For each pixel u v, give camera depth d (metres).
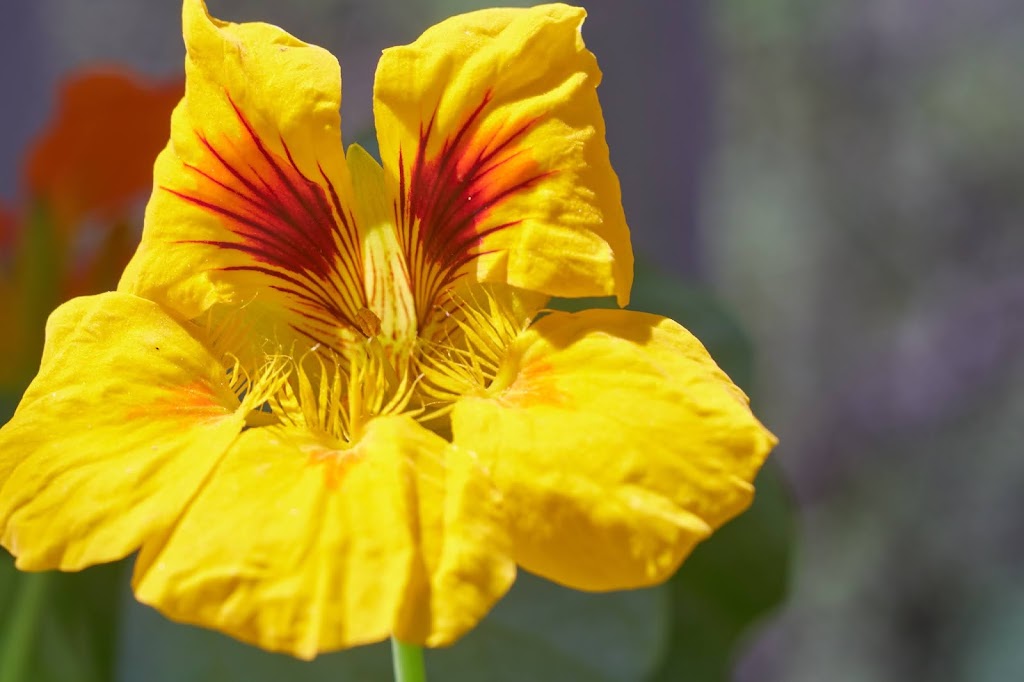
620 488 0.18
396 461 0.19
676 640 0.28
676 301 0.27
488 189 0.20
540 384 0.19
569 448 0.19
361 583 0.18
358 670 0.27
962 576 1.20
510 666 0.26
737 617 0.28
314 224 0.21
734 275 1.40
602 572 0.18
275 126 0.20
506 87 0.20
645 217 0.53
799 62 1.41
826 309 1.39
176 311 0.20
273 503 0.18
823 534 1.26
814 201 1.41
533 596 0.27
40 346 0.26
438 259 0.21
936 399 1.29
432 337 0.21
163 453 0.19
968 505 1.23
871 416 1.31
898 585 1.21
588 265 0.20
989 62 1.42
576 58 0.20
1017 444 1.24
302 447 0.19
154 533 0.18
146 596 0.18
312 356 0.21
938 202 1.40
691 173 0.54
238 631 0.18
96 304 0.20
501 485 0.19
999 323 1.31
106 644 0.27
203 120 0.20
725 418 0.19
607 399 0.19
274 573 0.18
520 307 0.20
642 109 0.52
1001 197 1.39
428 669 0.26
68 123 0.26
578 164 0.20
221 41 0.20
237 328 0.21
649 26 0.52
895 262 1.39
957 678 1.16
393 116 0.20
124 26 1.19
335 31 1.21
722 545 0.27
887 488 1.26
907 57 1.43
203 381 0.20
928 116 1.41
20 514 0.19
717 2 1.35
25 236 0.26
